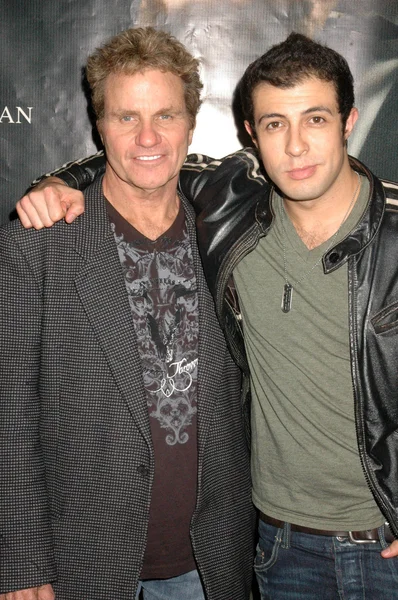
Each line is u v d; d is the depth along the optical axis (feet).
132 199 5.61
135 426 5.51
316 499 5.60
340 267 5.27
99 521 5.59
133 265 5.62
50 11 7.87
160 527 5.73
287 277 5.41
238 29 7.88
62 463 5.60
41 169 8.07
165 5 7.84
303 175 5.05
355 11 7.80
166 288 5.65
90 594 5.62
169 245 5.71
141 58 5.23
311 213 5.30
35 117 8.01
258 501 5.94
